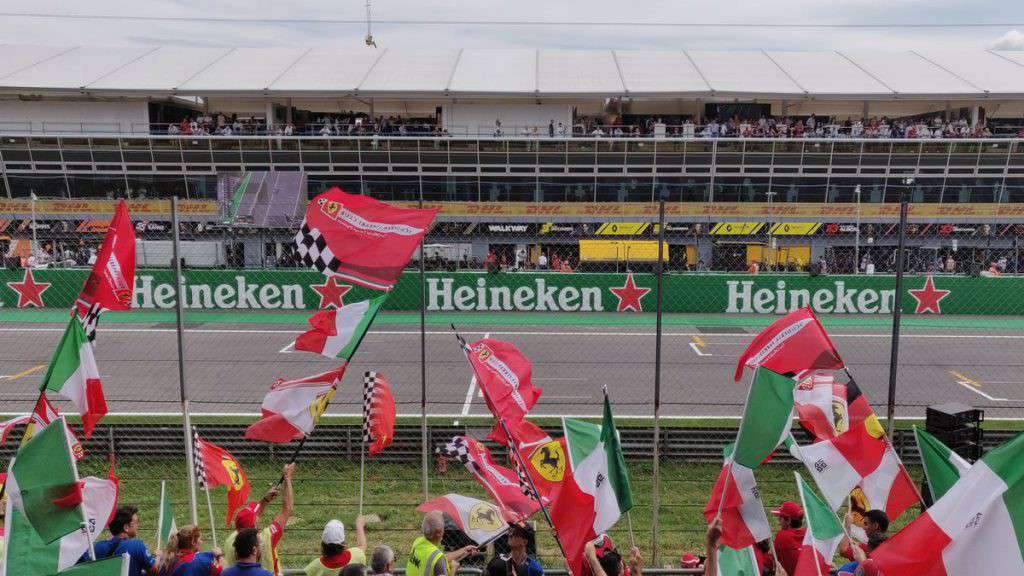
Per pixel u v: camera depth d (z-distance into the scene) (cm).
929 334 2569
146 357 2228
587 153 4372
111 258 838
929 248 4334
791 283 2655
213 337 2466
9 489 561
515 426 848
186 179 4450
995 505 523
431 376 2044
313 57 5306
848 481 760
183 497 1231
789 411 696
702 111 5175
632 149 4338
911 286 2620
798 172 4334
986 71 5047
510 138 4356
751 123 4778
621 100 4906
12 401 1797
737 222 4378
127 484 1277
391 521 1157
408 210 894
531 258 3816
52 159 4359
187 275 2666
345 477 1321
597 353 2309
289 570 820
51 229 4250
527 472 758
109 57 5156
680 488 1291
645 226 4425
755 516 693
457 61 5306
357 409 1733
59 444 572
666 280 2672
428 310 2698
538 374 2084
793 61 5325
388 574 597
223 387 1928
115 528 683
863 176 4344
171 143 4384
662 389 1950
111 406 1745
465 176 4450
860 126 4431
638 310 2609
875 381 2050
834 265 4075
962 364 2228
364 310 872
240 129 4544
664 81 4812
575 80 4856
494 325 2614
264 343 2395
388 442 962
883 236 4350
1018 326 2612
